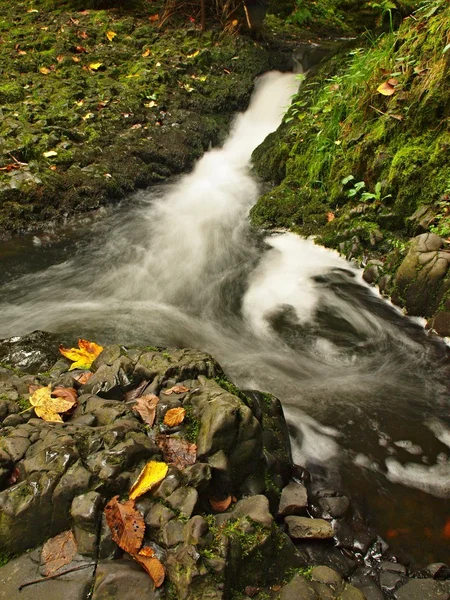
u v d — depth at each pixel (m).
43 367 3.39
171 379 2.77
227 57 8.30
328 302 4.41
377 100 5.02
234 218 5.70
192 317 4.23
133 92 7.16
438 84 4.44
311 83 6.72
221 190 6.21
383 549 2.50
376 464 2.96
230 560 2.04
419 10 5.07
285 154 6.09
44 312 4.14
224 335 4.02
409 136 4.68
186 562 1.98
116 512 2.13
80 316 4.09
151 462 2.31
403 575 2.37
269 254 5.11
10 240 5.06
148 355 2.92
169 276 4.76
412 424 3.22
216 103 7.56
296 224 5.38
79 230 5.34
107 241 5.21
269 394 3.07
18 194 5.28
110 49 8.13
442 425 3.22
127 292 4.50
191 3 9.09
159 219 5.61
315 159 5.54
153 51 8.23
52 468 2.21
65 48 7.89
